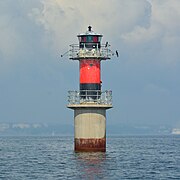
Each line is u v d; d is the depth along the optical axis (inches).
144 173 7628.0
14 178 7135.8
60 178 7027.6
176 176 7401.6
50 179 6958.7
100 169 7864.2
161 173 7691.9
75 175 7273.6
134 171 7790.4
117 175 7317.9
